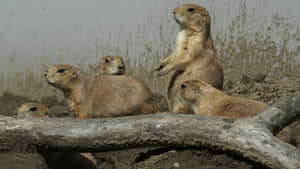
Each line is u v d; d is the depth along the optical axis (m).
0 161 7.77
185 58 13.08
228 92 15.07
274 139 7.56
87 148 8.45
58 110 15.64
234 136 7.82
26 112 10.62
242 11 18.70
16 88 19.02
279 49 17.77
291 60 17.31
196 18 13.19
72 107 11.99
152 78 17.80
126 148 8.48
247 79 15.95
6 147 8.24
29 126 8.32
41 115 10.75
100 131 8.34
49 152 8.77
